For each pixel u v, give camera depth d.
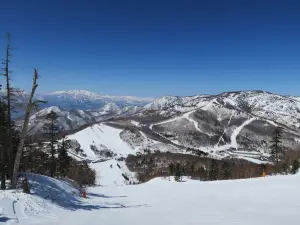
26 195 22.09
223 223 15.65
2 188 25.30
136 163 186.88
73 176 75.25
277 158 77.00
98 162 175.12
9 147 25.50
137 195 39.00
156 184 52.19
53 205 22.44
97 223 16.64
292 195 24.34
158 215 19.69
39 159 46.69
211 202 25.11
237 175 96.50
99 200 33.88
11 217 16.95
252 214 17.98
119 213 21.06
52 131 49.41
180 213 20.20
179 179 74.19
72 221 17.20
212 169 98.94
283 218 16.23
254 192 27.86
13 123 26.33
